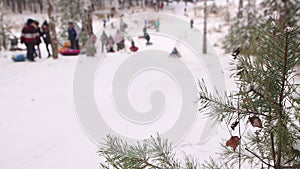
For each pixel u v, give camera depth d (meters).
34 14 38.69
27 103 5.96
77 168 3.40
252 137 1.59
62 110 5.32
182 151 3.50
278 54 1.01
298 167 1.17
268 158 1.38
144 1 44.03
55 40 11.27
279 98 1.10
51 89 6.90
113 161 1.36
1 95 6.56
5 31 14.84
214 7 34.97
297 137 1.17
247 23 11.91
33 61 10.82
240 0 14.34
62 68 9.29
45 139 4.19
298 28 0.96
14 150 3.90
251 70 1.08
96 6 37.25
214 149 3.46
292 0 6.64
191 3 44.19
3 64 10.20
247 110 1.12
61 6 16.55
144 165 1.35
